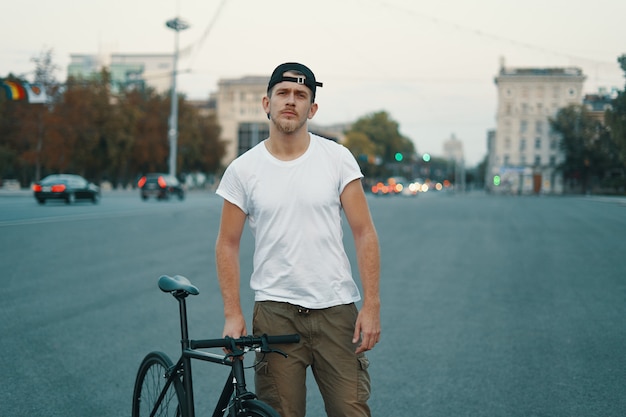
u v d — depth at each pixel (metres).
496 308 8.36
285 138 2.90
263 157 2.93
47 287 9.34
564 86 101.56
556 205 43.22
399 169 168.25
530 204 45.28
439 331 7.05
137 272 10.88
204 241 16.03
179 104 81.56
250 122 118.19
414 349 6.28
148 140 74.12
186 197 54.78
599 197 63.25
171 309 7.93
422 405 4.72
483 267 12.23
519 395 4.95
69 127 57.19
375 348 6.32
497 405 4.72
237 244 3.03
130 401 4.70
